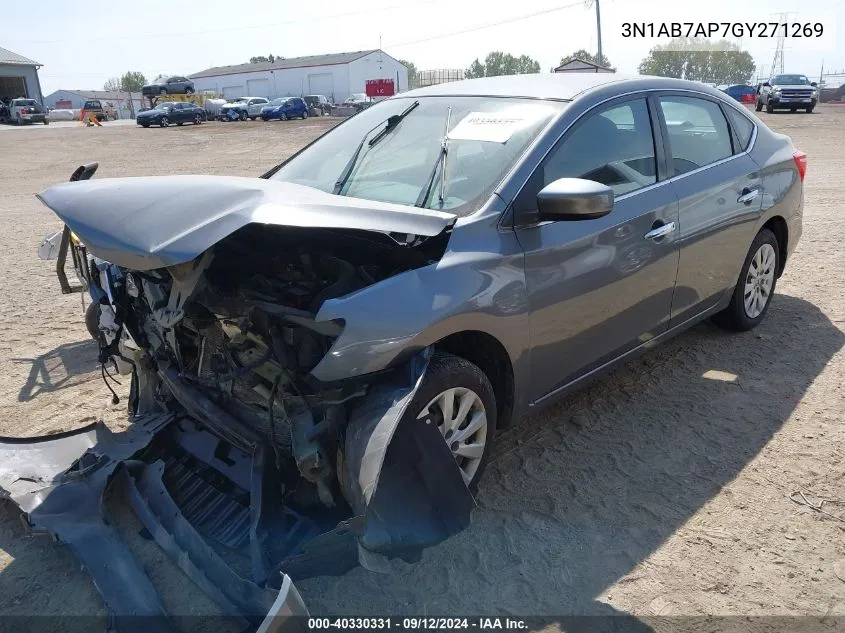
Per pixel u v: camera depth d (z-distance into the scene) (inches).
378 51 2847.0
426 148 142.3
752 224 184.9
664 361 187.2
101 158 836.6
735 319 196.7
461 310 111.4
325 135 172.1
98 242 104.6
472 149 135.9
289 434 112.7
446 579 110.9
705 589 107.7
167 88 2060.8
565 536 120.0
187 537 102.9
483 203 123.1
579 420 157.9
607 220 138.3
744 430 152.2
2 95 2316.7
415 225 108.4
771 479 134.6
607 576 110.8
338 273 115.6
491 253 118.6
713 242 170.1
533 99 145.3
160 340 134.8
